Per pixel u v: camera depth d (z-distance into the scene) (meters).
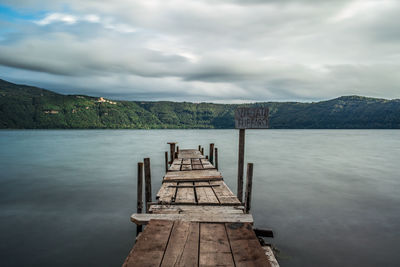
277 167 24.75
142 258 3.07
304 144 59.41
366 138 89.19
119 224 9.86
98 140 77.56
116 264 7.09
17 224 9.80
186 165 12.98
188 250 3.29
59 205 12.21
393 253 7.66
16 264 7.00
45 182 17.53
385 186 16.52
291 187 16.19
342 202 12.79
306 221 10.20
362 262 7.16
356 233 9.02
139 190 7.26
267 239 8.54
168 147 50.44
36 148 47.69
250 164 7.04
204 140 78.50
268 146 53.25
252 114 8.16
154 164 26.64
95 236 8.80
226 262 3.01
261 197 13.76
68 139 82.56
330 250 7.82
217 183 8.97
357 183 17.42
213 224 4.23
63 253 7.61
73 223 9.94
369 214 11.02
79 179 18.64
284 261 7.20
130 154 37.06
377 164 26.92
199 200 6.86
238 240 3.62
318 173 21.42
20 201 12.84
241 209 6.23
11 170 22.61
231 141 72.38
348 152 40.38
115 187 16.08
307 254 7.58
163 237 3.69
